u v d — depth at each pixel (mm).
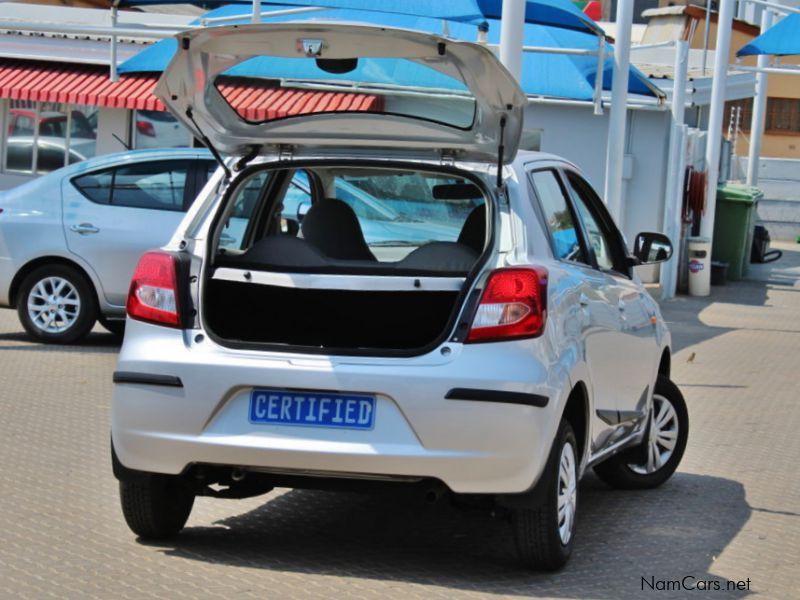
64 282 12836
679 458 8227
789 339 16938
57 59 22859
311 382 5570
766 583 6137
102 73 22781
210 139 6258
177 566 5926
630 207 21375
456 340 5598
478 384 5504
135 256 12617
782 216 35250
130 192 12805
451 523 6969
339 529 6770
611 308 6844
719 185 25453
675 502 7812
